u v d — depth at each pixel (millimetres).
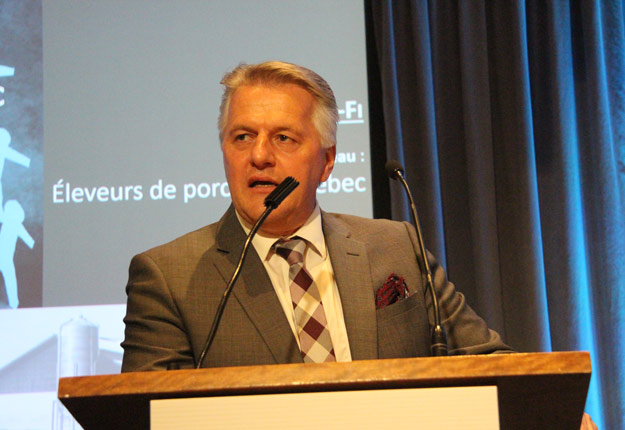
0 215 3572
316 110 1898
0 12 3787
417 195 3877
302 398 1067
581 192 3883
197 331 1738
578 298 3732
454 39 4055
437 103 4004
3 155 3639
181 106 3740
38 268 3541
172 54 3789
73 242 3582
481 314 3713
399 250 1977
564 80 3883
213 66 3781
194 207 3648
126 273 3566
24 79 3730
